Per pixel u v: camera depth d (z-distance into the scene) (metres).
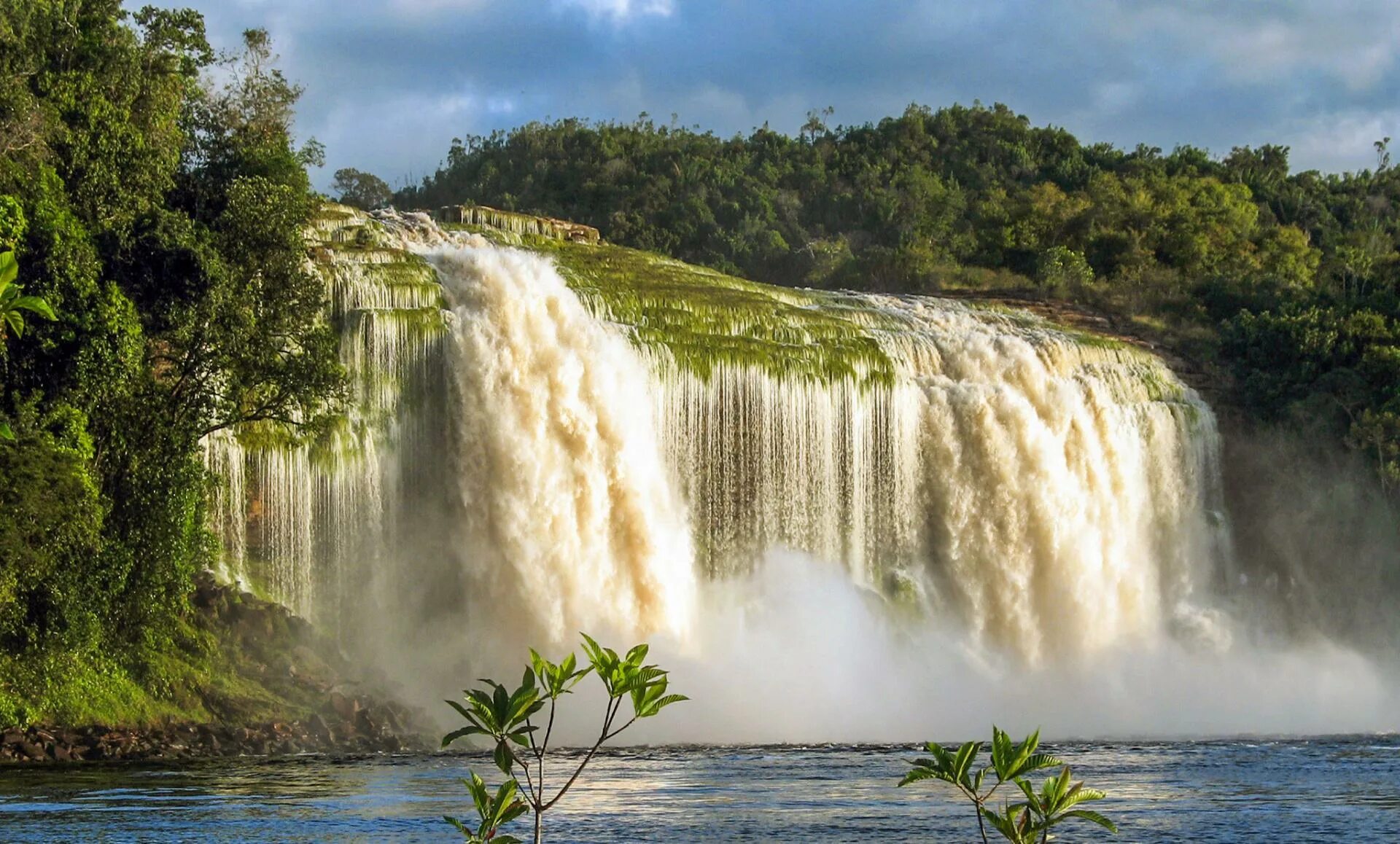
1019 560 64.69
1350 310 78.81
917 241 102.00
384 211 67.12
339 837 25.97
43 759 39.00
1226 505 72.12
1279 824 28.94
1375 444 69.88
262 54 55.53
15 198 42.25
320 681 45.75
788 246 119.44
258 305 46.94
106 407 44.09
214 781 33.88
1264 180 136.75
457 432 54.62
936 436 64.31
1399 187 143.12
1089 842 27.08
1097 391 68.94
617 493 56.78
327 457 51.66
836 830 27.44
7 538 38.19
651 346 58.41
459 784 33.25
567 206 137.25
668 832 27.14
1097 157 146.12
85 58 48.78
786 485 60.09
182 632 45.16
